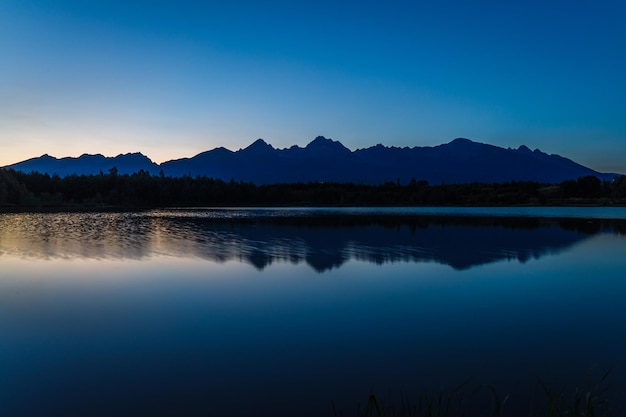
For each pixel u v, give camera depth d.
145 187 138.75
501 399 8.45
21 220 61.75
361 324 13.21
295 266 23.12
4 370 9.83
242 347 11.27
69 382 9.23
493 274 21.19
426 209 106.94
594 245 33.38
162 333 12.30
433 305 15.47
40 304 15.35
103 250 29.25
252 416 7.94
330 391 8.87
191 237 38.31
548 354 10.80
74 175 150.38
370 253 28.17
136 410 8.11
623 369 9.85
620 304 15.69
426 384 9.16
